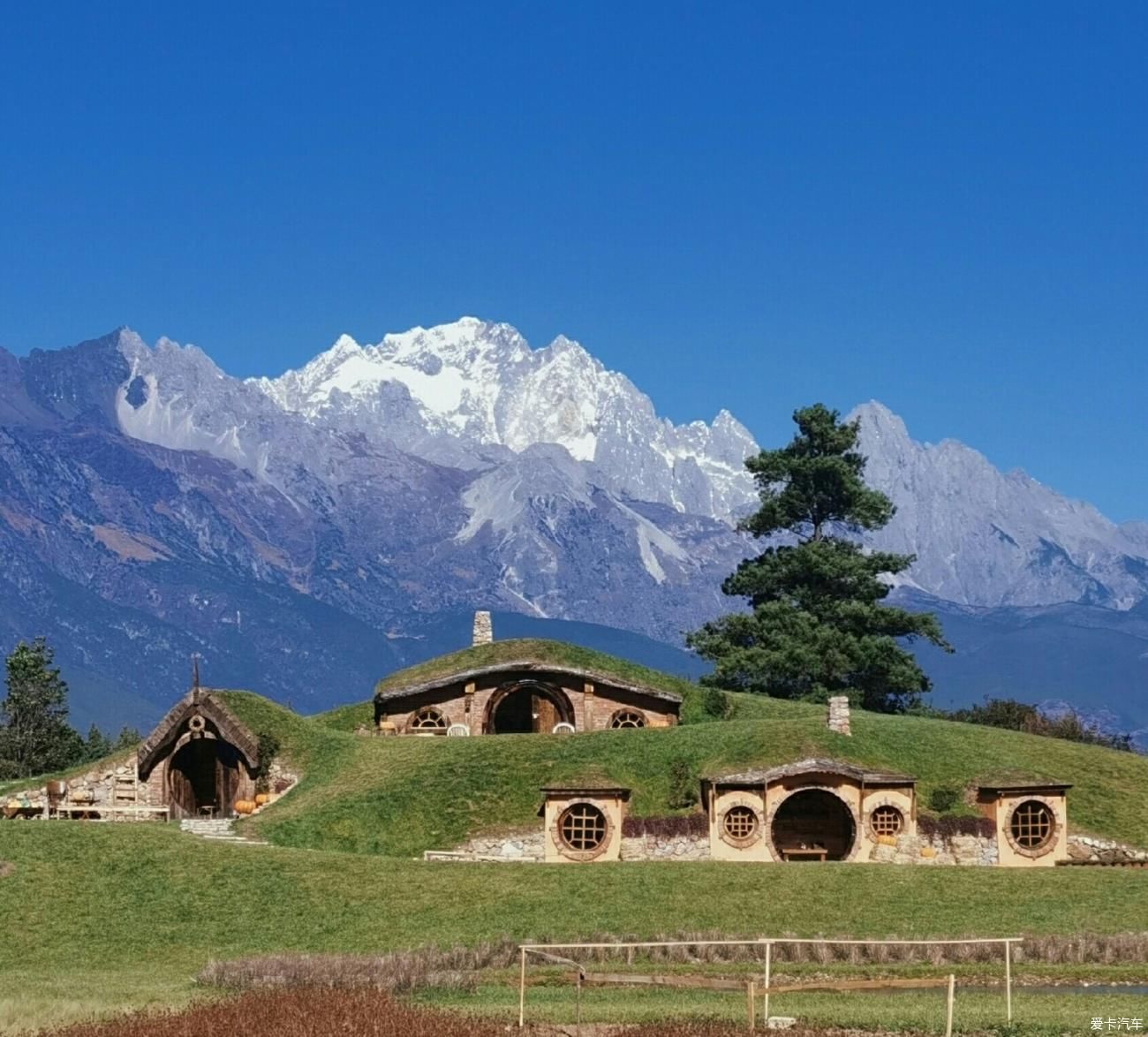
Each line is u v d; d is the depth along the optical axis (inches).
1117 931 3230.8
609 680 5191.9
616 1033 2250.2
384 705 5182.1
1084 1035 2251.5
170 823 4170.8
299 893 3503.9
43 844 3713.1
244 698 4864.7
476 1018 2304.4
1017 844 4124.0
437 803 4281.5
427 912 3405.5
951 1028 2245.3
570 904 3449.8
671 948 3016.7
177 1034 2143.2
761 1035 2217.0
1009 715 7150.6
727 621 6988.2
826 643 6619.1
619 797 4067.4
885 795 4114.2
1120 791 4478.3
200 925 3346.5
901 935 3203.7
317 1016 2253.9
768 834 4060.0
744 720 4662.9
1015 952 2962.6
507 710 5433.1
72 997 2632.9
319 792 4421.8
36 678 7741.1
